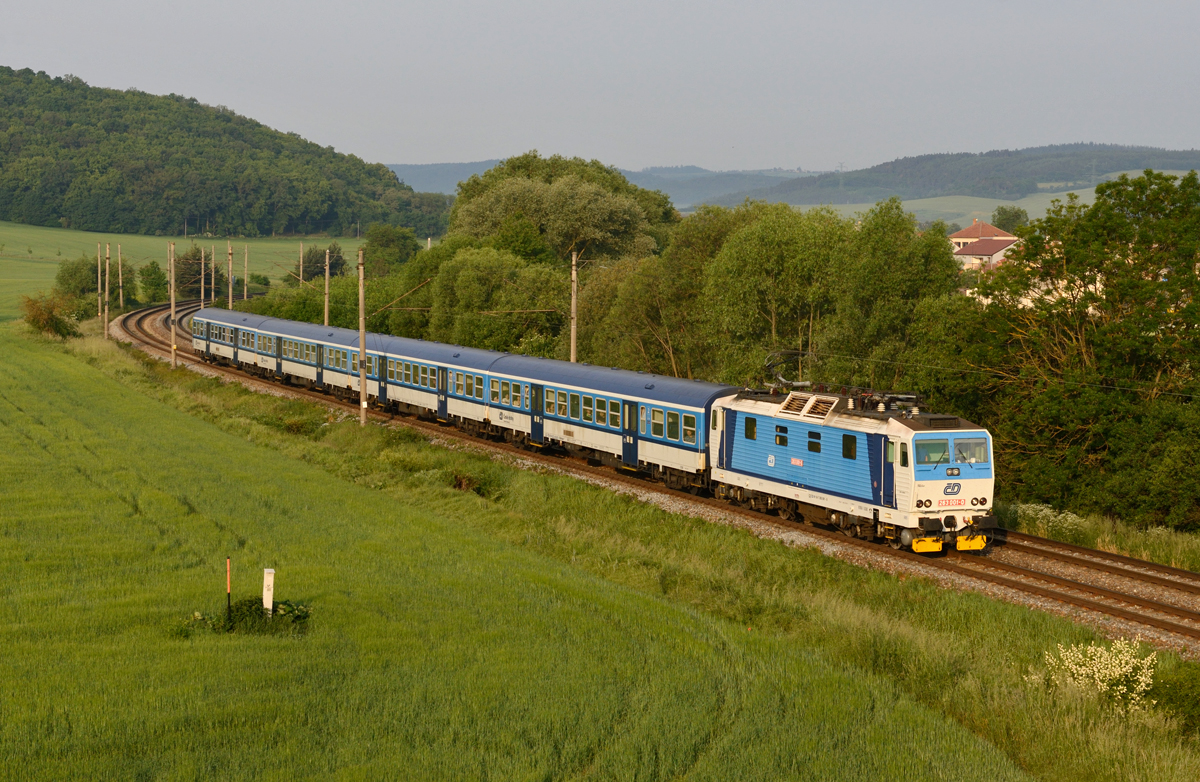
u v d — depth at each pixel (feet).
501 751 40.01
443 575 68.18
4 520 78.23
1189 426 88.02
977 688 50.24
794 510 88.84
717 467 96.17
